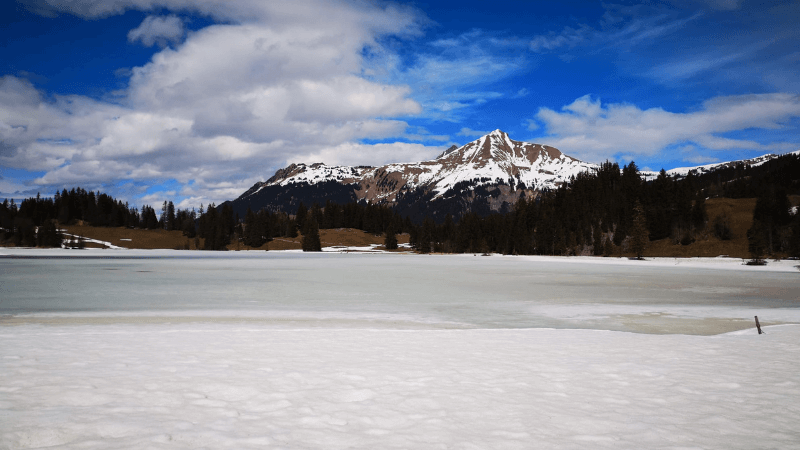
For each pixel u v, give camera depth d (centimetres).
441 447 478
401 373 809
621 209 14075
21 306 2138
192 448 460
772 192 12950
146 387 690
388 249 18962
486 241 16300
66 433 494
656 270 6228
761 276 5000
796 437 521
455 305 2338
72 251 13412
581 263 8575
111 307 2122
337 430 525
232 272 5109
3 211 19012
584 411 608
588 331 1391
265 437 498
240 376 768
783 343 1171
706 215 12681
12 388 669
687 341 1197
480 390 704
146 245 18862
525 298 2700
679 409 622
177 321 1661
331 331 1356
